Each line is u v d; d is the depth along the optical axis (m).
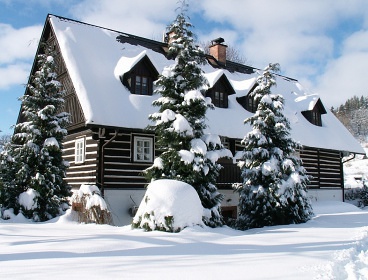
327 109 28.05
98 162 15.20
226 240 8.60
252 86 21.16
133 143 16.08
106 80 16.27
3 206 14.25
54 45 18.12
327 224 12.98
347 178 42.53
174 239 8.34
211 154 11.62
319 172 23.88
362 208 24.77
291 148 13.91
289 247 7.66
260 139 13.55
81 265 5.85
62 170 14.94
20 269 5.63
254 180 13.66
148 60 16.83
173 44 12.23
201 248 7.47
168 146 11.75
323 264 5.97
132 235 8.70
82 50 17.14
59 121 15.09
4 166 14.75
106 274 5.28
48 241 8.02
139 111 15.66
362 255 7.02
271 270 5.55
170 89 12.04
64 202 14.88
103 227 10.84
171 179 11.15
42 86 15.16
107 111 14.71
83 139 16.48
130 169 15.91
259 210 13.29
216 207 11.52
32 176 14.24
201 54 12.44
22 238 8.55
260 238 9.02
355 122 114.06
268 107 14.09
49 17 18.25
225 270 5.53
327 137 23.94
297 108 24.61
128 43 19.73
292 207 13.40
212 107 12.23
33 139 14.50
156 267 5.70
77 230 10.09
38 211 13.86
